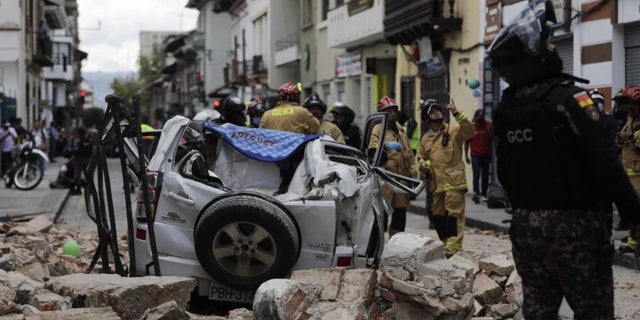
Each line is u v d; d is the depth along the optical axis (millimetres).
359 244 8242
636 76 16234
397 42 27906
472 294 6945
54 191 23141
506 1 20391
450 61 24266
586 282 4797
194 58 84250
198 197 7941
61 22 63094
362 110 33062
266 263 7641
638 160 11500
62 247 11766
